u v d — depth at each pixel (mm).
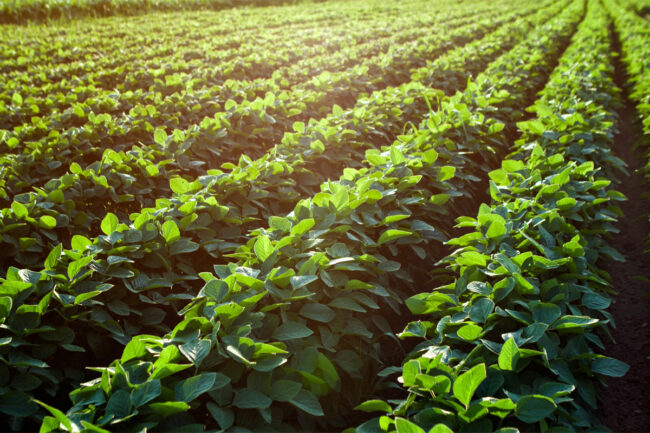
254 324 2412
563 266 3119
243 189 4496
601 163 5703
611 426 3135
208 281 2660
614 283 4852
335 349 2867
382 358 3562
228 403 2084
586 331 2805
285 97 7375
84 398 1981
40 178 5535
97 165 4941
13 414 2193
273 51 13453
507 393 2021
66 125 7242
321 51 13422
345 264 3045
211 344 2115
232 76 10070
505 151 7293
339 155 5711
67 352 2986
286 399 2145
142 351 2209
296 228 3088
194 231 3906
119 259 2977
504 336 2318
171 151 5555
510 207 3621
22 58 11633
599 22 17484
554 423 2121
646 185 6945
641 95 8953
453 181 5211
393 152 4246
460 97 6695
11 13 19984
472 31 16922
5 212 3711
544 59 11133
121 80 10352
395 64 10531
